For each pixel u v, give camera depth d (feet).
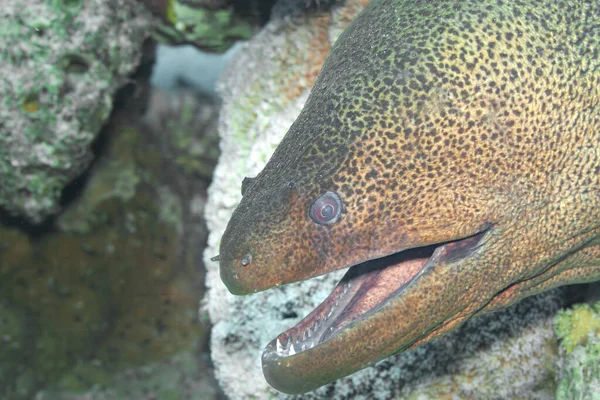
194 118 3.02
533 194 1.63
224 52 2.77
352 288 1.67
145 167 2.95
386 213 1.60
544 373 2.04
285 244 1.60
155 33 2.65
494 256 1.63
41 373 2.87
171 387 2.92
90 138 2.45
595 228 1.69
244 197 1.67
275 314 2.05
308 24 2.19
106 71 2.44
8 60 2.29
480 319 2.00
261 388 2.08
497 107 1.60
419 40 1.62
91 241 2.86
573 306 1.99
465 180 1.60
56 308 2.86
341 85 1.63
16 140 2.36
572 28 1.65
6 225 2.79
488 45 1.61
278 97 2.19
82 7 2.34
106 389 2.91
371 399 2.03
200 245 3.00
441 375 2.02
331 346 1.58
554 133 1.63
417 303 1.60
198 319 2.97
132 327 2.94
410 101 1.59
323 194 1.59
